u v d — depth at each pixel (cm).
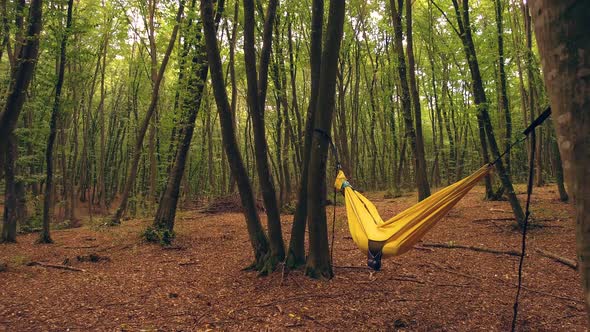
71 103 1112
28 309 549
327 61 616
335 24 609
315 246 657
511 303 547
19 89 744
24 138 1252
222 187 2473
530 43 1406
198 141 2964
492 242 887
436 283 635
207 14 658
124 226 1383
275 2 707
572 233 905
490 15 1564
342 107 2047
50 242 1112
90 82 2119
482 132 1191
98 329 477
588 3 142
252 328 475
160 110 2078
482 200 1470
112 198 3023
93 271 771
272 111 2592
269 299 572
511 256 783
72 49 1116
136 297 602
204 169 3159
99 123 2933
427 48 2209
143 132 1425
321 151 634
